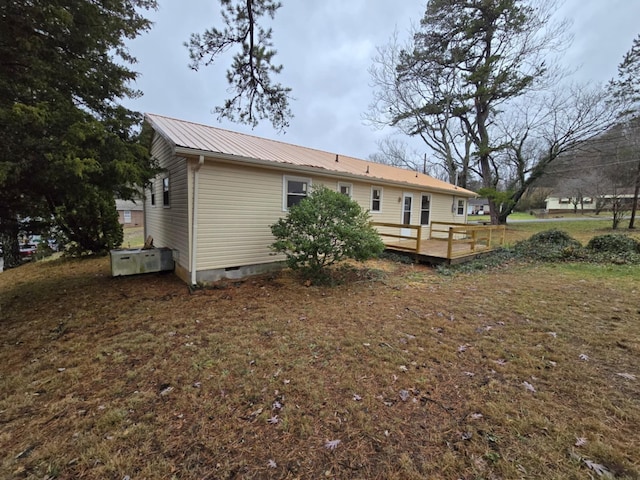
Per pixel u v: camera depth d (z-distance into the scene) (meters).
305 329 3.74
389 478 1.65
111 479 1.66
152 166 6.01
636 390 2.42
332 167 8.27
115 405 2.30
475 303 4.73
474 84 17.25
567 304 4.60
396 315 4.23
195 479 1.65
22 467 1.75
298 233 5.99
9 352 3.24
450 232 7.74
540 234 10.32
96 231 9.95
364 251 5.92
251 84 5.64
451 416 2.14
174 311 4.47
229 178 6.16
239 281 6.23
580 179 21.77
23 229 5.79
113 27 4.99
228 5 4.84
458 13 16.09
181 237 6.30
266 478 1.66
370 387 2.51
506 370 2.75
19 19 3.80
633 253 7.77
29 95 4.24
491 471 1.68
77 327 3.90
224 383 2.58
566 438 1.91
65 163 3.86
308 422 2.09
